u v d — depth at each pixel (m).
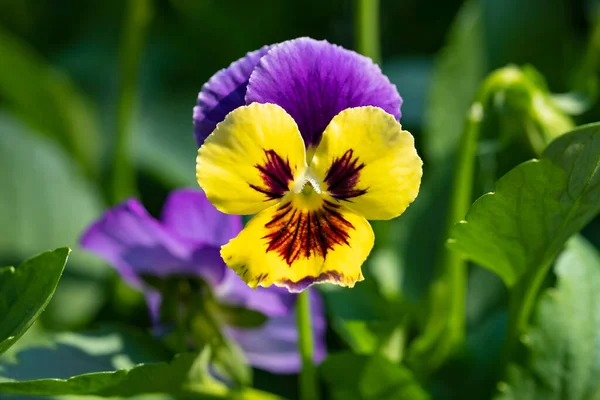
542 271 0.38
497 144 0.41
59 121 0.52
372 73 0.35
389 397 0.39
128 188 0.48
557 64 0.48
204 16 0.57
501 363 0.39
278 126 0.34
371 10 0.44
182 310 0.40
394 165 0.34
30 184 0.47
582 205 0.36
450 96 0.46
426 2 0.57
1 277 0.35
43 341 0.38
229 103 0.35
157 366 0.36
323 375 0.39
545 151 0.35
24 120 0.53
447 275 0.41
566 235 0.37
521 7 0.48
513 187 0.35
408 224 0.44
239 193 0.34
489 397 0.40
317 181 0.35
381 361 0.39
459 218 0.41
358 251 0.35
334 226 0.35
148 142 0.51
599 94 0.46
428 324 0.41
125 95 0.47
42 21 0.60
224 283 0.40
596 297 0.39
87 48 0.59
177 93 0.55
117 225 0.39
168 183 0.49
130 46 0.47
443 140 0.45
